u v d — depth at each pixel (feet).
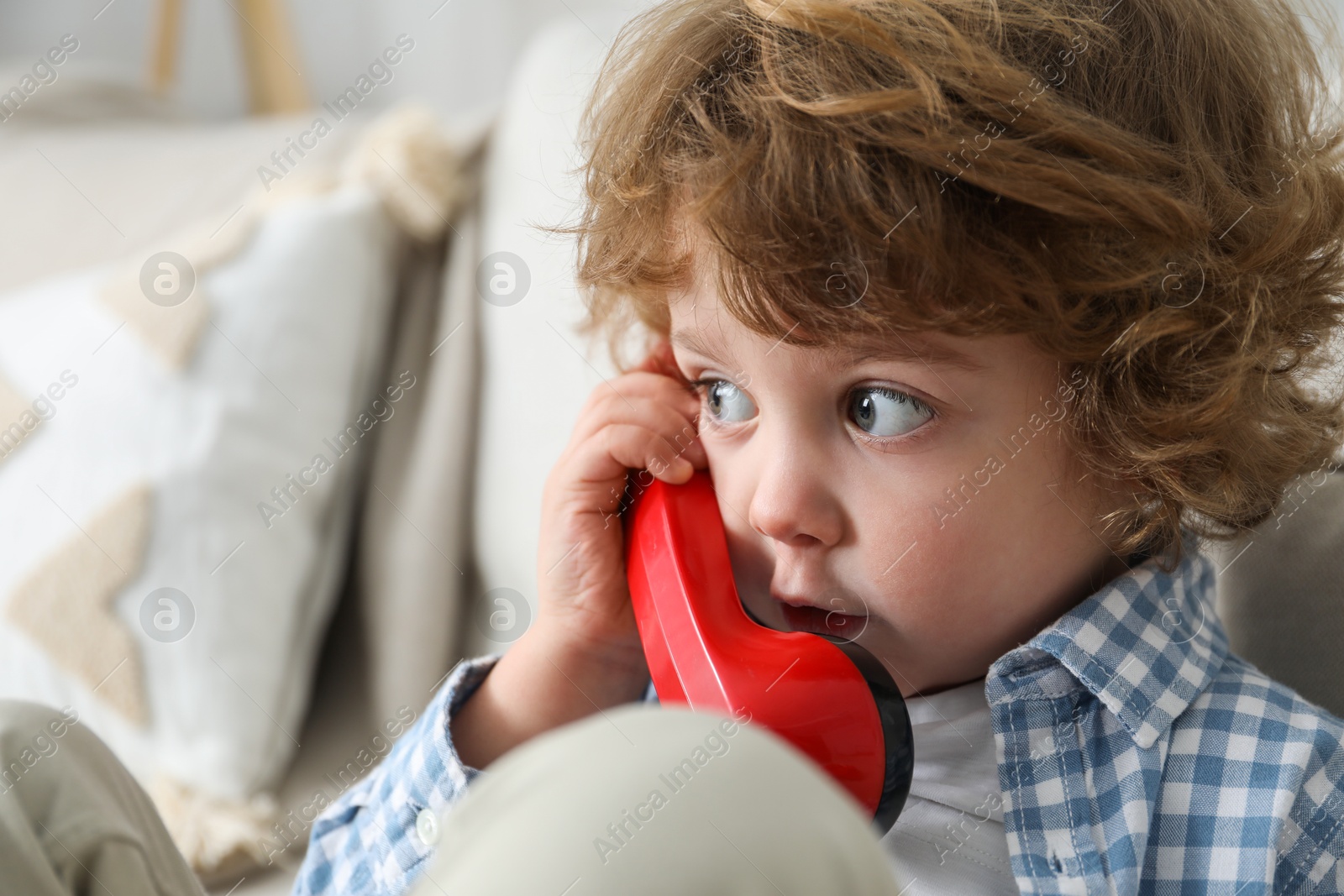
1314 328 2.36
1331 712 2.39
